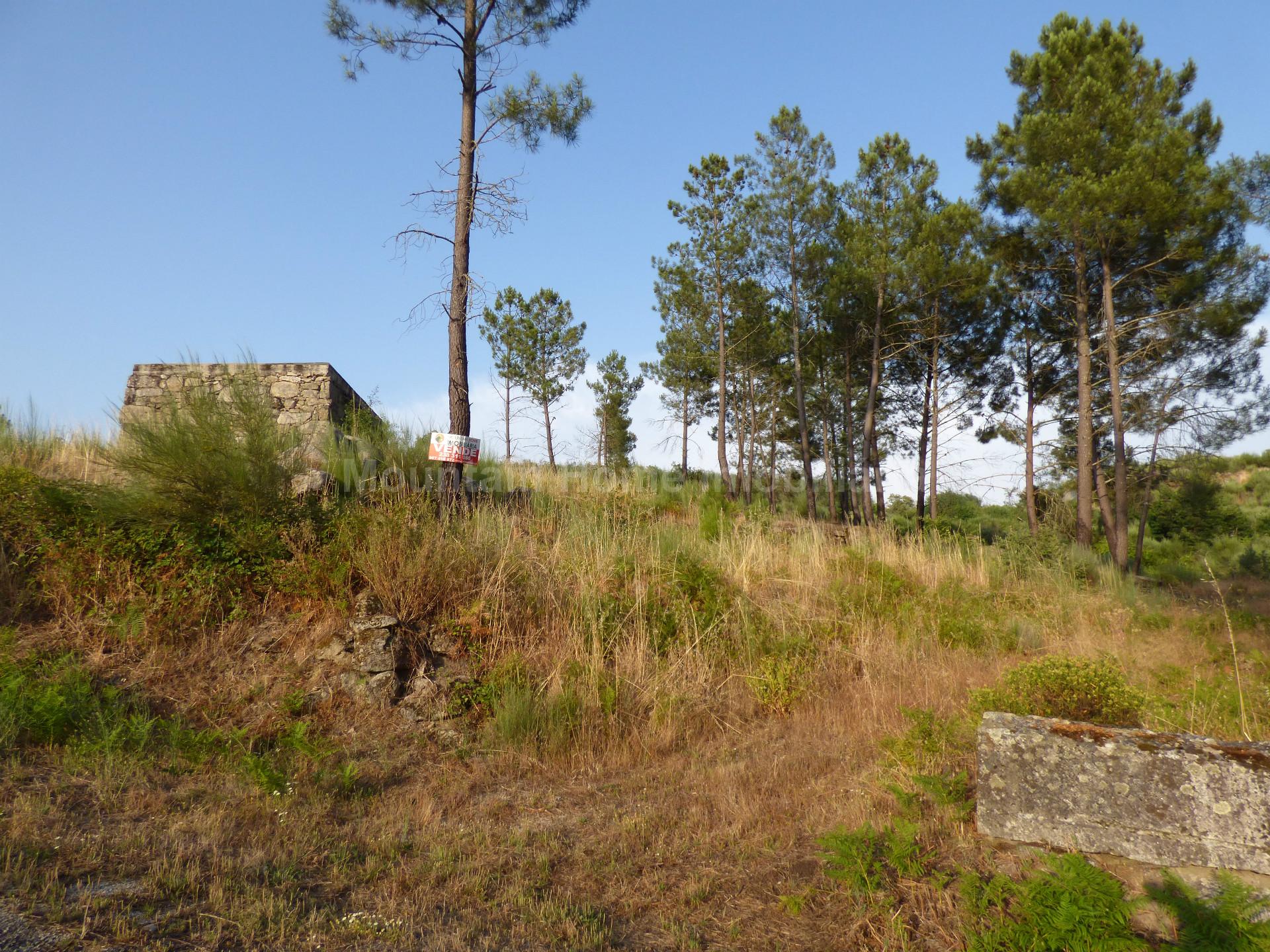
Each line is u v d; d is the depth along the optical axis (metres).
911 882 3.71
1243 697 5.75
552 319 26.80
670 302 26.17
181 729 5.50
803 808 4.92
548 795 5.31
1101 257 19.95
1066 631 10.09
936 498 25.16
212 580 6.89
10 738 4.86
